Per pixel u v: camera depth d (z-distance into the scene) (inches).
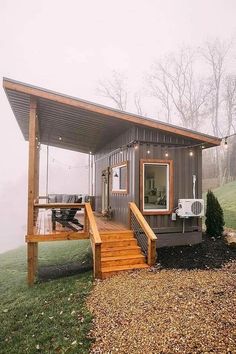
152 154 363.3
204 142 370.0
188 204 356.5
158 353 148.6
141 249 328.5
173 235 366.9
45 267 352.5
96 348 161.9
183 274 264.2
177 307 191.5
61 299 237.5
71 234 320.2
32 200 304.7
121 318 186.9
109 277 271.1
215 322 168.9
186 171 381.7
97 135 463.8
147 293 219.5
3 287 318.7
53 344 173.2
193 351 146.1
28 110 355.6
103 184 545.0
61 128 447.5
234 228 433.1
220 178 912.3
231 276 252.8
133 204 344.8
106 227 366.6
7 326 209.0
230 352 141.9
